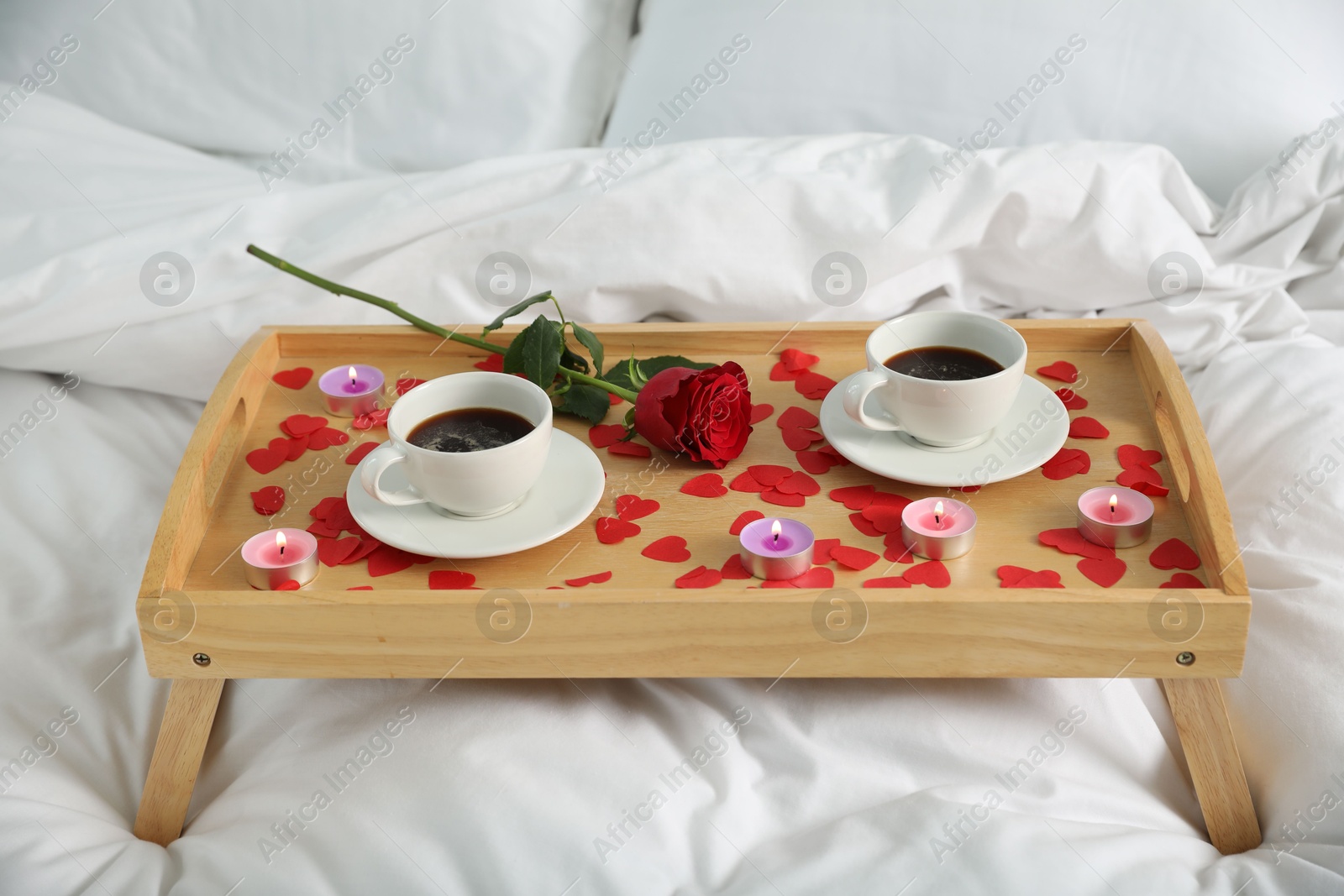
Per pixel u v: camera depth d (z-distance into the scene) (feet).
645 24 4.59
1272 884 2.93
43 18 4.44
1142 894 2.91
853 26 4.28
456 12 4.38
